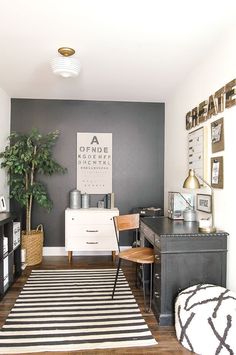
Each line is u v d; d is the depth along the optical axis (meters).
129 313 2.40
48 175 4.18
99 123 4.26
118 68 2.99
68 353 1.86
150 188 4.35
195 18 2.05
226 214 2.27
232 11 1.97
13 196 3.87
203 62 2.74
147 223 2.74
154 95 3.96
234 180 2.15
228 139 2.24
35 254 3.74
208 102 2.61
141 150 4.33
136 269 3.21
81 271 3.48
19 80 3.37
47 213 4.19
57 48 2.53
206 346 1.79
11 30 2.22
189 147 3.12
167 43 2.43
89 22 2.10
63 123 4.21
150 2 1.87
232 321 1.73
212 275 2.23
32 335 2.05
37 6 1.92
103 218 3.87
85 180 4.24
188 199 2.96
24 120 4.14
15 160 3.62
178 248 2.20
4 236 2.96
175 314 2.07
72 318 2.30
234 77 2.15
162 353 1.86
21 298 2.68
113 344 1.96
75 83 3.47
